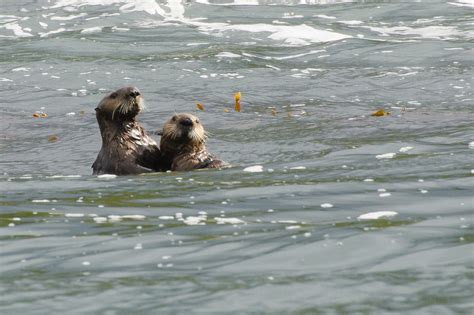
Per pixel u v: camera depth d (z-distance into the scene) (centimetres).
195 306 1241
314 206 1922
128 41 5550
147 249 1580
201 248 1574
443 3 6550
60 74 4681
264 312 1209
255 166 2575
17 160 3083
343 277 1355
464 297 1230
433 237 1580
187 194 2136
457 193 1986
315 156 2738
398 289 1283
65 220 1867
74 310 1244
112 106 2809
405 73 4528
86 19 6253
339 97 4081
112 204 2044
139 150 2812
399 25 5891
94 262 1502
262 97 4112
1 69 4819
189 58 4997
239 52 5150
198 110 3869
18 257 1559
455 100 3897
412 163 2445
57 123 3728
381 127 3316
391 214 1803
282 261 1465
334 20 6091
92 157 3116
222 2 6706
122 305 1257
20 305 1273
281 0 6719
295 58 5016
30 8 6594
